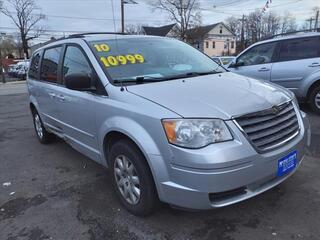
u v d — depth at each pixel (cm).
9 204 379
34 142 635
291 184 376
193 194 268
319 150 478
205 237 293
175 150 268
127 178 331
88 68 379
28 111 1029
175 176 274
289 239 283
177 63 406
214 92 311
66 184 424
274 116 295
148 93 314
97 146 377
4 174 474
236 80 363
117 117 321
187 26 5241
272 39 751
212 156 258
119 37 426
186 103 287
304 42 703
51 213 352
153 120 282
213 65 434
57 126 493
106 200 372
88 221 331
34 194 401
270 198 348
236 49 6488
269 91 330
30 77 610
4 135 711
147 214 321
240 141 268
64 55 450
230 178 263
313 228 295
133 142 308
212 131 266
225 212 328
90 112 369
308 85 693
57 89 457
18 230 324
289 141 306
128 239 298
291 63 709
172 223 316
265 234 292
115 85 341
